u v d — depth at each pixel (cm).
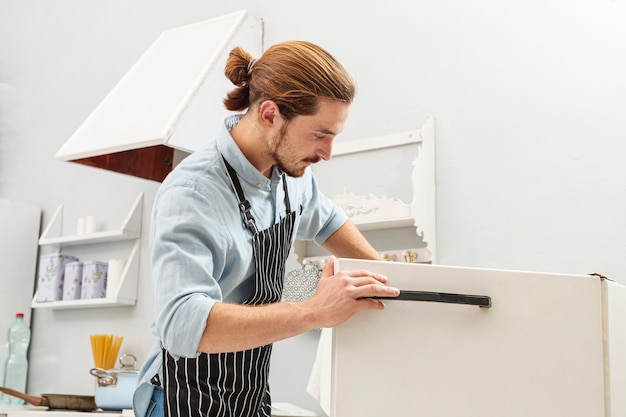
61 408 349
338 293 169
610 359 176
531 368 174
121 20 433
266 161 207
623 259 256
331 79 189
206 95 323
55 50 464
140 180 401
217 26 353
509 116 289
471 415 171
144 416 208
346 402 168
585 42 277
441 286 174
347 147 319
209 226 192
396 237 308
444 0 314
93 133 327
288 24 362
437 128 306
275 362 330
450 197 298
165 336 180
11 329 414
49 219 444
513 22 294
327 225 242
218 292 187
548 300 176
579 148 272
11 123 479
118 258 402
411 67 319
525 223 279
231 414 205
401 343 171
